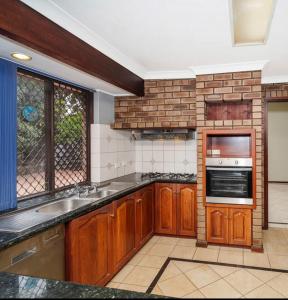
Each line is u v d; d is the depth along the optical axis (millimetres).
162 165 4582
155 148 4605
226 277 2883
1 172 2227
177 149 4496
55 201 2662
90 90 3688
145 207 3727
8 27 1743
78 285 941
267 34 2545
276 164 8930
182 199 3965
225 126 3598
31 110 2799
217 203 3645
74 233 2178
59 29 2215
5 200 2260
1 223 1952
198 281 2805
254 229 3547
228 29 2445
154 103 4066
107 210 2697
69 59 2342
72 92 3445
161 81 4035
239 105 3811
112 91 3869
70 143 3418
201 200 3701
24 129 2715
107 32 2527
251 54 3143
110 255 2752
